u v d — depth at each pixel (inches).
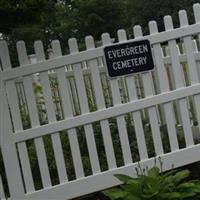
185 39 287.1
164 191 221.3
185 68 321.7
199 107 290.4
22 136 269.3
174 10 1600.6
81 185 275.3
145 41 281.6
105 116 277.0
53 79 395.2
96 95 277.0
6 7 287.6
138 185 220.1
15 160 268.8
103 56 276.5
